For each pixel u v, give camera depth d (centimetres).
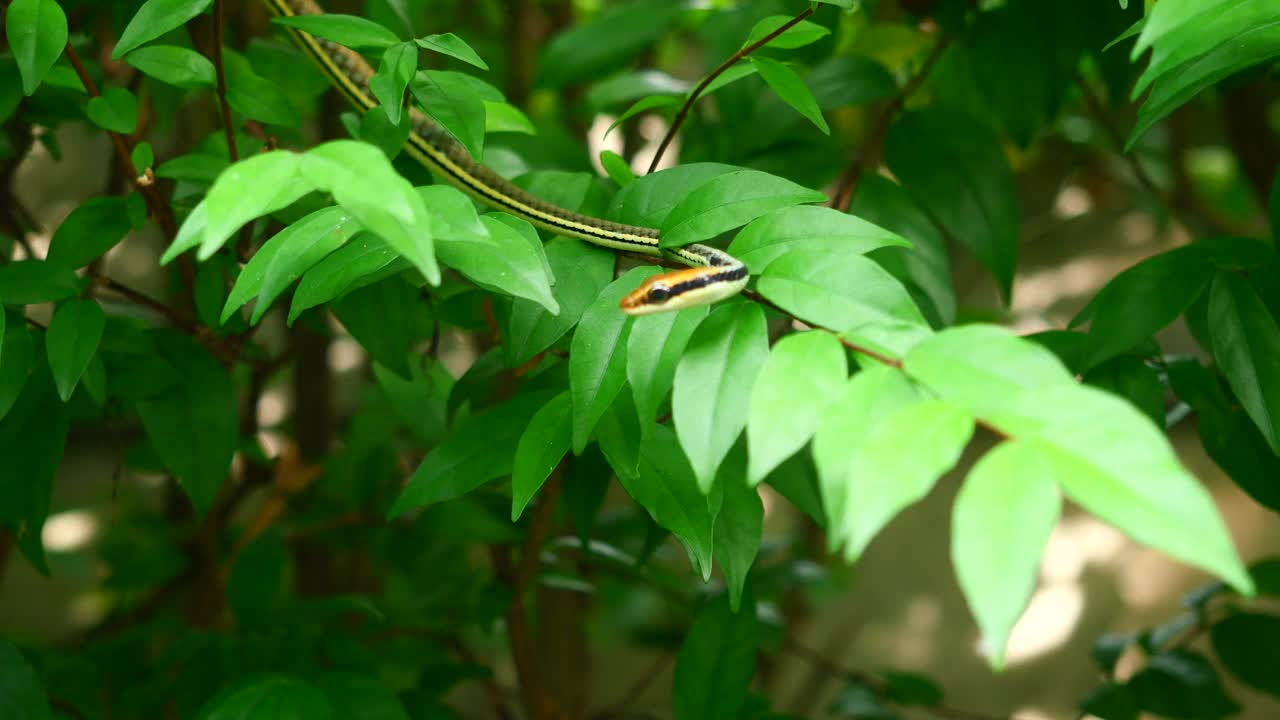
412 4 119
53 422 84
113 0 92
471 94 81
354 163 73
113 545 132
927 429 70
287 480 108
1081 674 197
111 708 96
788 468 84
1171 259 81
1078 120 147
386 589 131
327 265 78
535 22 138
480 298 88
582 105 110
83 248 84
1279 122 157
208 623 109
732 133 94
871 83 92
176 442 85
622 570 102
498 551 97
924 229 90
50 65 79
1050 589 216
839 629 208
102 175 230
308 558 121
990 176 90
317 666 87
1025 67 93
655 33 98
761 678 135
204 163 85
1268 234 121
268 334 143
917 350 73
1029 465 69
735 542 81
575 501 89
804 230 77
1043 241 246
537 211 84
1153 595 209
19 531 84
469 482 81
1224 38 76
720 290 76
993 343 72
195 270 88
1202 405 84
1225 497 216
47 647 101
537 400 82
